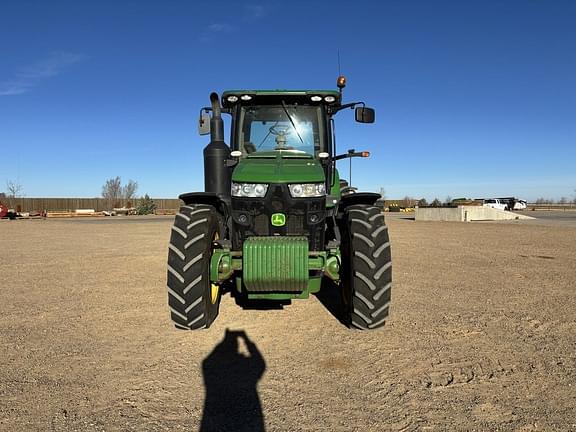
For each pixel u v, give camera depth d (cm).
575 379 359
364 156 588
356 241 459
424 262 994
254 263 434
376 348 432
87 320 536
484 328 493
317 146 575
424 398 329
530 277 803
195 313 466
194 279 461
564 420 296
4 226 2420
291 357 411
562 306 588
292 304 607
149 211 5206
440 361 399
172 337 471
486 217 3198
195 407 317
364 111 573
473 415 303
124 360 406
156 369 385
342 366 389
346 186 682
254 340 458
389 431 284
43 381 360
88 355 419
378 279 454
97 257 1092
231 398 330
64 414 306
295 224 474
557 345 438
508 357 407
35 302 627
